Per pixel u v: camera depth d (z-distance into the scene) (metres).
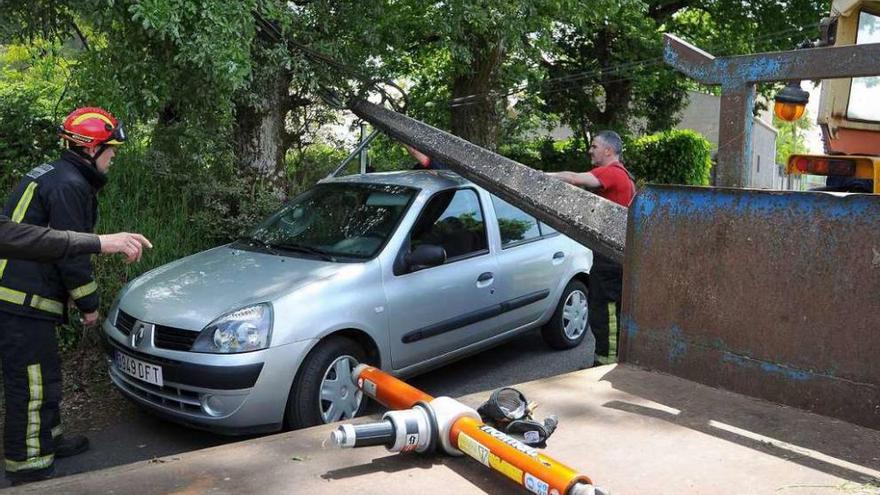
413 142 5.54
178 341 3.86
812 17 14.76
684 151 17.83
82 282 3.50
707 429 1.94
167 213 6.62
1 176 6.36
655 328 2.43
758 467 1.72
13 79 7.96
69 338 5.44
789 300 2.07
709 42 15.67
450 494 1.61
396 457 1.81
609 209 3.51
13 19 5.26
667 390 2.23
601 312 4.59
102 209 6.14
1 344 3.41
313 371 3.94
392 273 4.45
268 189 7.03
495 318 5.19
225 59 4.93
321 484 1.65
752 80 2.26
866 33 5.49
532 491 1.51
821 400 2.02
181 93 5.71
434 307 4.66
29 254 2.51
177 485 1.64
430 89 9.65
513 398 1.92
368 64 6.93
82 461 3.89
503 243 5.36
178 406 3.89
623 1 8.12
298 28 6.42
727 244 2.21
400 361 4.47
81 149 3.60
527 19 7.26
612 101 16.36
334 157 8.21
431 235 4.82
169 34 4.83
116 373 4.27
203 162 6.73
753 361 2.16
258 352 3.72
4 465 3.84
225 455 1.82
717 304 2.24
